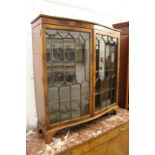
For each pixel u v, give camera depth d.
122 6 1.70
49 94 1.22
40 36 1.12
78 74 1.36
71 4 1.67
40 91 1.27
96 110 1.56
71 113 1.36
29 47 1.43
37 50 1.25
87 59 1.40
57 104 1.27
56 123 1.27
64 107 1.32
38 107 1.38
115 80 1.80
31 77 1.48
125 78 2.02
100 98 1.60
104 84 1.65
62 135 1.37
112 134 1.58
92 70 1.43
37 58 1.27
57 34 1.19
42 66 1.14
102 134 1.44
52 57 1.20
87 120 1.45
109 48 1.66
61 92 1.29
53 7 1.57
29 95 1.49
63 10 1.65
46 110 1.20
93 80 1.45
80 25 1.29
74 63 1.32
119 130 1.65
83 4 1.68
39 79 1.27
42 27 1.10
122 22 2.11
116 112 1.85
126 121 1.69
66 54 1.26
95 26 1.40
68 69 1.29
